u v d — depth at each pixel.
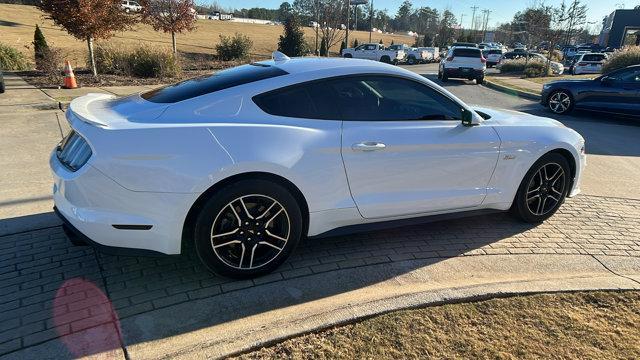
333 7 40.06
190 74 20.06
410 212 3.90
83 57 22.55
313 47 43.38
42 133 8.34
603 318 3.03
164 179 3.02
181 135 3.07
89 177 2.98
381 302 3.09
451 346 2.71
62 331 2.82
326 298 3.27
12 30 38.97
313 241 4.16
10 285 3.31
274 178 3.31
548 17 33.22
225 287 3.35
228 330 2.87
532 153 4.32
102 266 3.60
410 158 3.75
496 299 3.21
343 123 3.58
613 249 4.20
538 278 3.64
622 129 10.86
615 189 6.02
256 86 3.44
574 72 30.08
